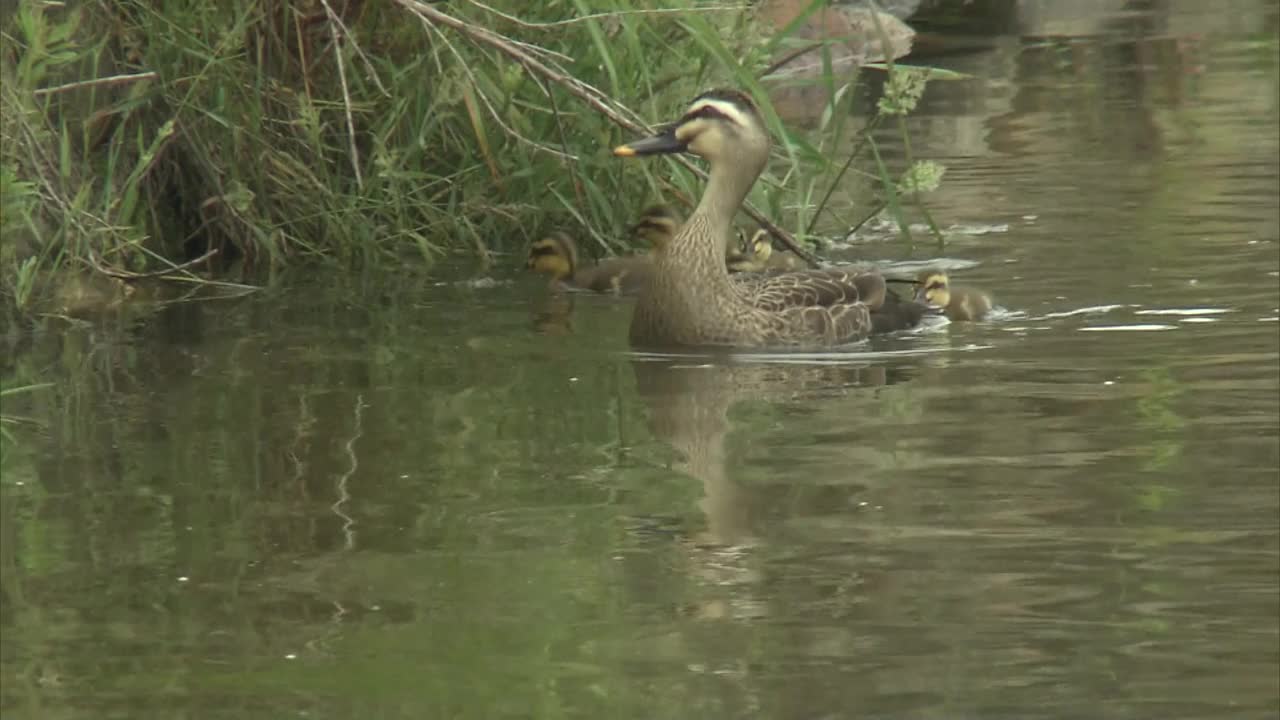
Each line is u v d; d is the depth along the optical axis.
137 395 12.62
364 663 7.84
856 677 7.64
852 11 30.38
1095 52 29.08
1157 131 22.67
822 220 18.84
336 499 10.16
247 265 17.42
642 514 9.83
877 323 14.61
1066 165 20.88
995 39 30.75
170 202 17.95
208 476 10.63
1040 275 16.05
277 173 17.55
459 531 9.58
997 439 11.22
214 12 16.75
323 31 17.75
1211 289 15.26
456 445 11.25
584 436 11.48
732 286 14.37
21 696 7.55
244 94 17.06
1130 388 12.38
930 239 17.67
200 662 7.89
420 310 15.55
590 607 8.48
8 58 15.87
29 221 14.45
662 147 14.80
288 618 8.38
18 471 10.81
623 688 7.54
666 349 14.12
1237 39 29.73
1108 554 9.05
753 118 14.63
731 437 11.40
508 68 17.30
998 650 7.91
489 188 18.08
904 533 9.45
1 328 14.89
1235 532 9.35
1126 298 15.11
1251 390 12.21
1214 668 7.69
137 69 17.02
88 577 8.96
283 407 12.23
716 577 8.83
